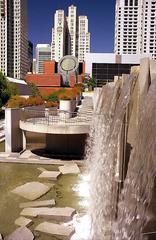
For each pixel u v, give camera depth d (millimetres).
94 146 17875
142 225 6258
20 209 12297
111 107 12281
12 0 102562
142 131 6844
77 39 138375
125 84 9906
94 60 77500
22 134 22484
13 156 20469
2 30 102188
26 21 114062
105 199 11531
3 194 13930
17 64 107938
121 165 9070
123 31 104438
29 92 64812
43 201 13109
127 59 76500
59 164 19203
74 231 10555
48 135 21922
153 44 102688
